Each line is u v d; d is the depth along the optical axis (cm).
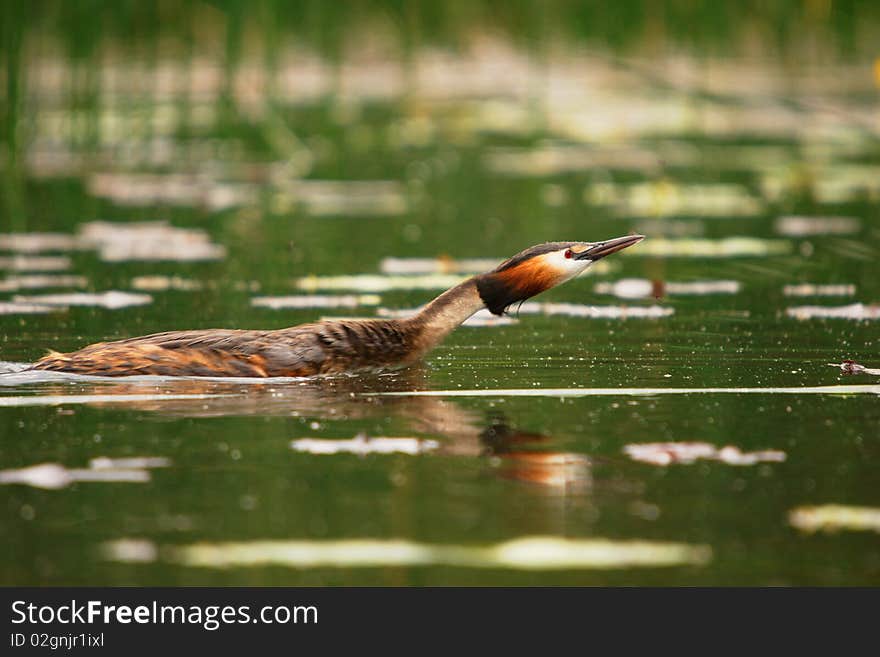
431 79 4100
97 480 1001
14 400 1227
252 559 862
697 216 2456
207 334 1370
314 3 3189
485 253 2080
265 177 2869
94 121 2806
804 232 2292
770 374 1339
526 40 3512
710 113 3791
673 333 1566
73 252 2078
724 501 955
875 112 3259
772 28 3594
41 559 856
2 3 2431
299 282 1867
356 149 3266
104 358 1322
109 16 2881
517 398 1245
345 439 1098
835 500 953
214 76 3475
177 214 2447
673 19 3353
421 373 1369
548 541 884
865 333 1545
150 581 834
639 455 1054
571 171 2989
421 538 890
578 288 1880
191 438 1105
